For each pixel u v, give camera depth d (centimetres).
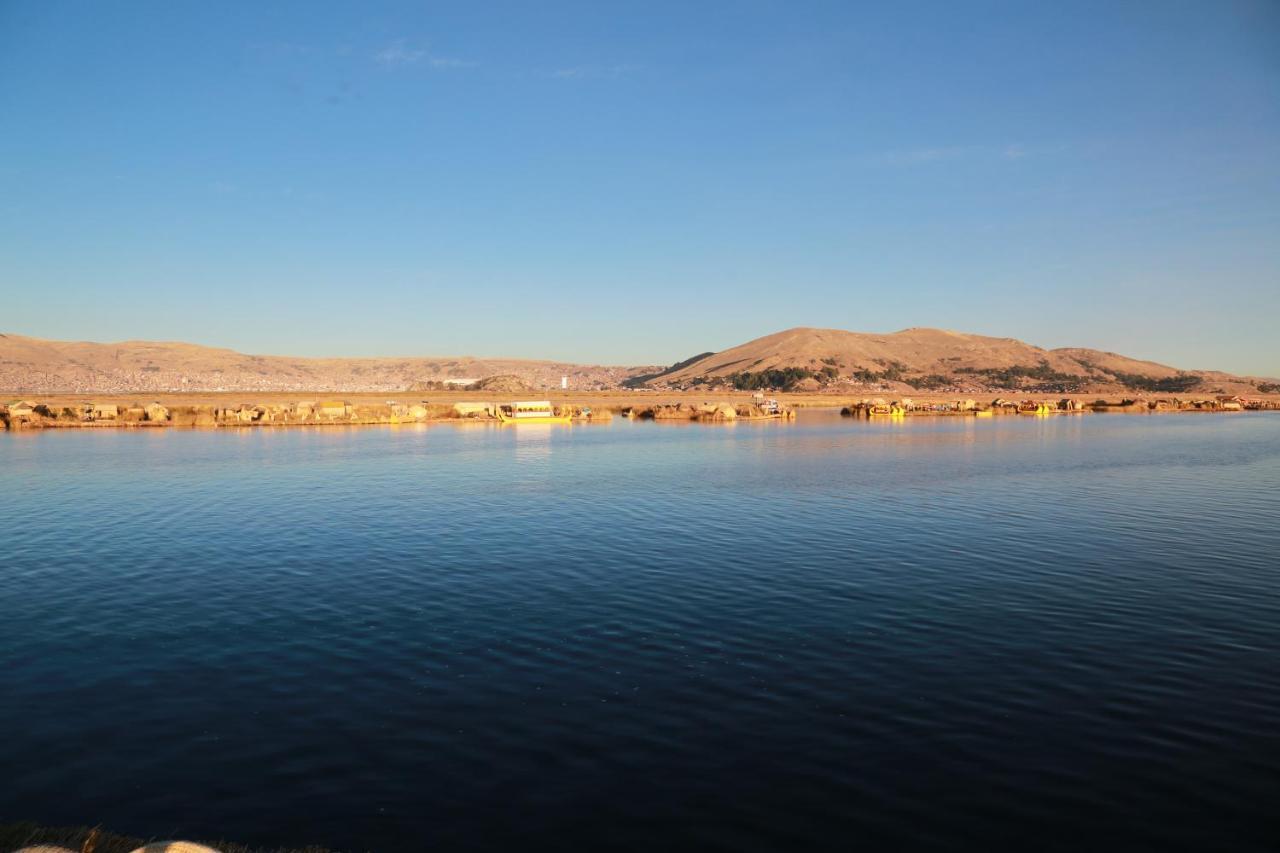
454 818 1678
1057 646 2694
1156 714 2169
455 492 6419
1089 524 4953
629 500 5991
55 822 1653
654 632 2833
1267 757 1939
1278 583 3509
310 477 7369
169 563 3900
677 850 1577
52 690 2317
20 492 6338
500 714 2153
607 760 1909
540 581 3547
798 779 1828
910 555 4072
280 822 1661
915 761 1911
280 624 2927
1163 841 1616
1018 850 1583
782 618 2998
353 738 2017
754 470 8025
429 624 2923
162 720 2119
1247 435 13200
